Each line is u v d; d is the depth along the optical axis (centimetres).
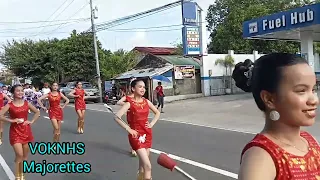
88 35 3884
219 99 2541
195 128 1349
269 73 165
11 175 773
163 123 1553
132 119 603
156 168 779
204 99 2658
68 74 3856
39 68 4172
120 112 597
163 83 2861
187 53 2575
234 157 843
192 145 1011
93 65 3825
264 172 157
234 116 1623
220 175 706
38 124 1636
